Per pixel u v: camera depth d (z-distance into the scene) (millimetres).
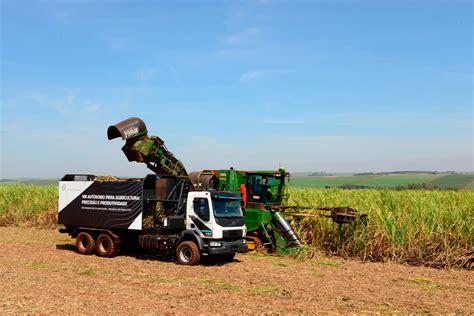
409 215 16094
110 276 12352
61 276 12227
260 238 17500
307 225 17500
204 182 17578
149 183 15852
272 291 10914
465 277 13023
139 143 16719
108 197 16266
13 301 9398
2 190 28984
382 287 11633
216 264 14734
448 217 15836
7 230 23359
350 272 13617
